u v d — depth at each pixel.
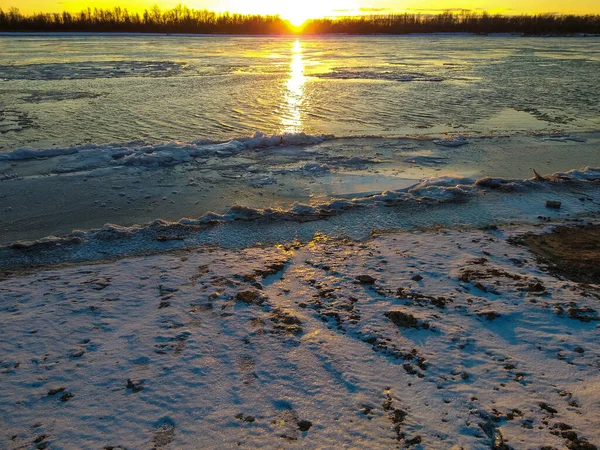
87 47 47.94
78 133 13.91
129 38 67.62
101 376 4.38
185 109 17.20
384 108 17.84
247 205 8.88
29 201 8.91
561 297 5.59
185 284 5.96
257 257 6.71
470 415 3.91
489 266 6.38
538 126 15.12
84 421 3.87
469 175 10.49
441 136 13.88
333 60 37.41
